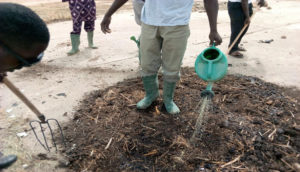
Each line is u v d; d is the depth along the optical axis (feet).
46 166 8.20
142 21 9.14
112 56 16.81
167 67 9.54
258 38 20.18
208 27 23.57
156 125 9.79
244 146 8.75
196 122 9.86
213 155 8.43
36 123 10.21
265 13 28.66
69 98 11.94
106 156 8.51
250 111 10.54
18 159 8.41
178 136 9.21
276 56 16.58
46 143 8.40
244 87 12.47
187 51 17.65
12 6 4.04
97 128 9.77
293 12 29.09
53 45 18.95
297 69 14.67
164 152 8.59
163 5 8.37
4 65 4.36
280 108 10.85
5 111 10.99
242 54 16.60
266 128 9.60
